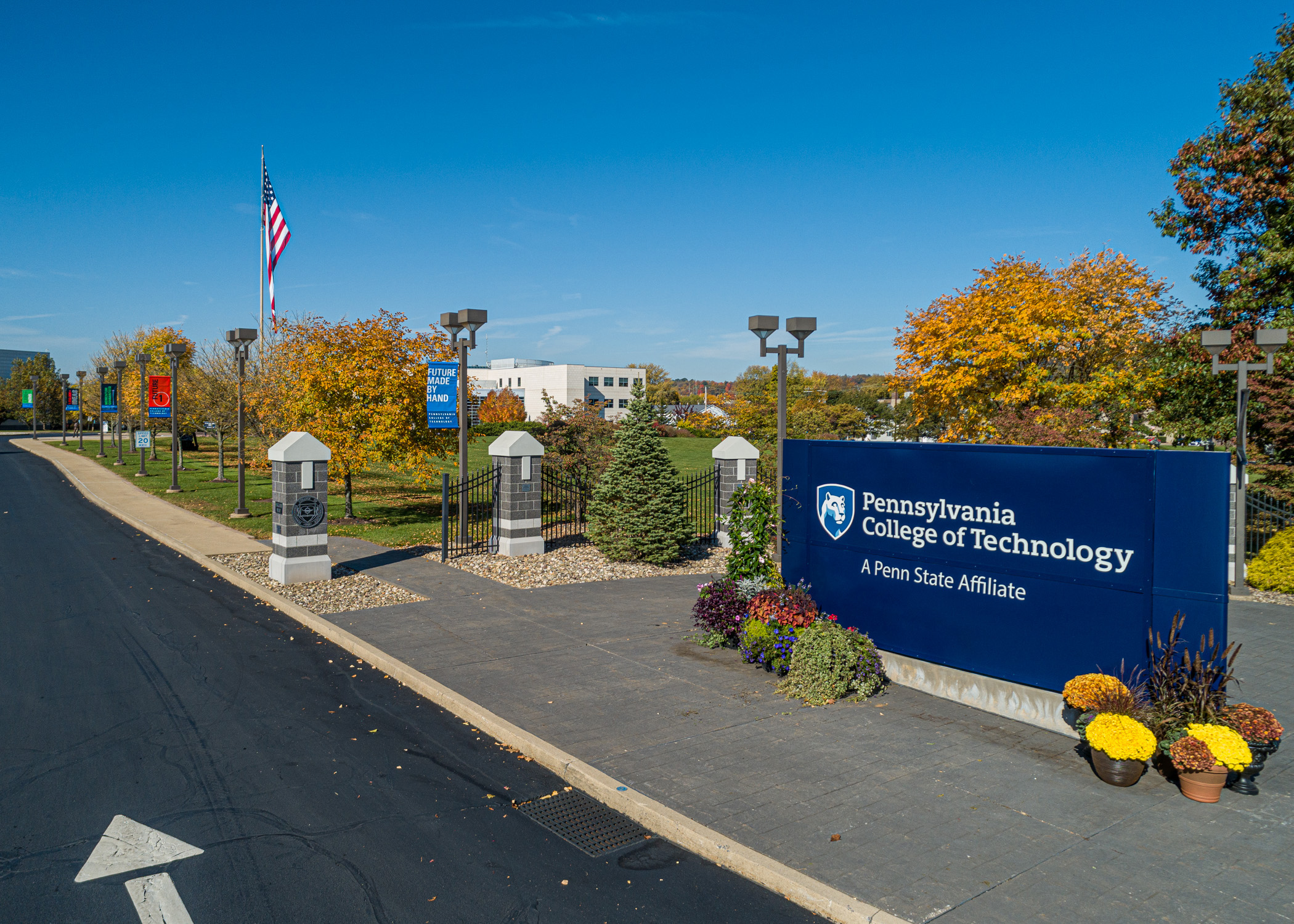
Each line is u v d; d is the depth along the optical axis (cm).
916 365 2950
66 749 702
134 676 897
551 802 615
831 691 805
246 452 4381
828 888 481
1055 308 2498
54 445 5516
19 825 569
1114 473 696
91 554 1628
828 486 937
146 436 3288
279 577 1342
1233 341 1936
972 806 589
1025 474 754
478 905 478
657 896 490
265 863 523
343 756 693
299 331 1966
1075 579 720
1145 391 2384
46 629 1078
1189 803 598
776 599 923
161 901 479
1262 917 455
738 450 1795
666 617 1151
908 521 852
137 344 5062
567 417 2180
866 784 625
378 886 498
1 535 1827
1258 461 1875
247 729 752
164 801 608
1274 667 941
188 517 2128
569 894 491
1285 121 1834
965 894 476
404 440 1981
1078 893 479
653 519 1530
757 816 571
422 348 2009
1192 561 655
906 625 858
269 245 3256
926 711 786
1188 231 2098
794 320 1133
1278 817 576
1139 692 665
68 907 473
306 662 959
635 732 728
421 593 1286
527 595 1283
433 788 636
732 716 771
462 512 1648
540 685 857
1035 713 750
